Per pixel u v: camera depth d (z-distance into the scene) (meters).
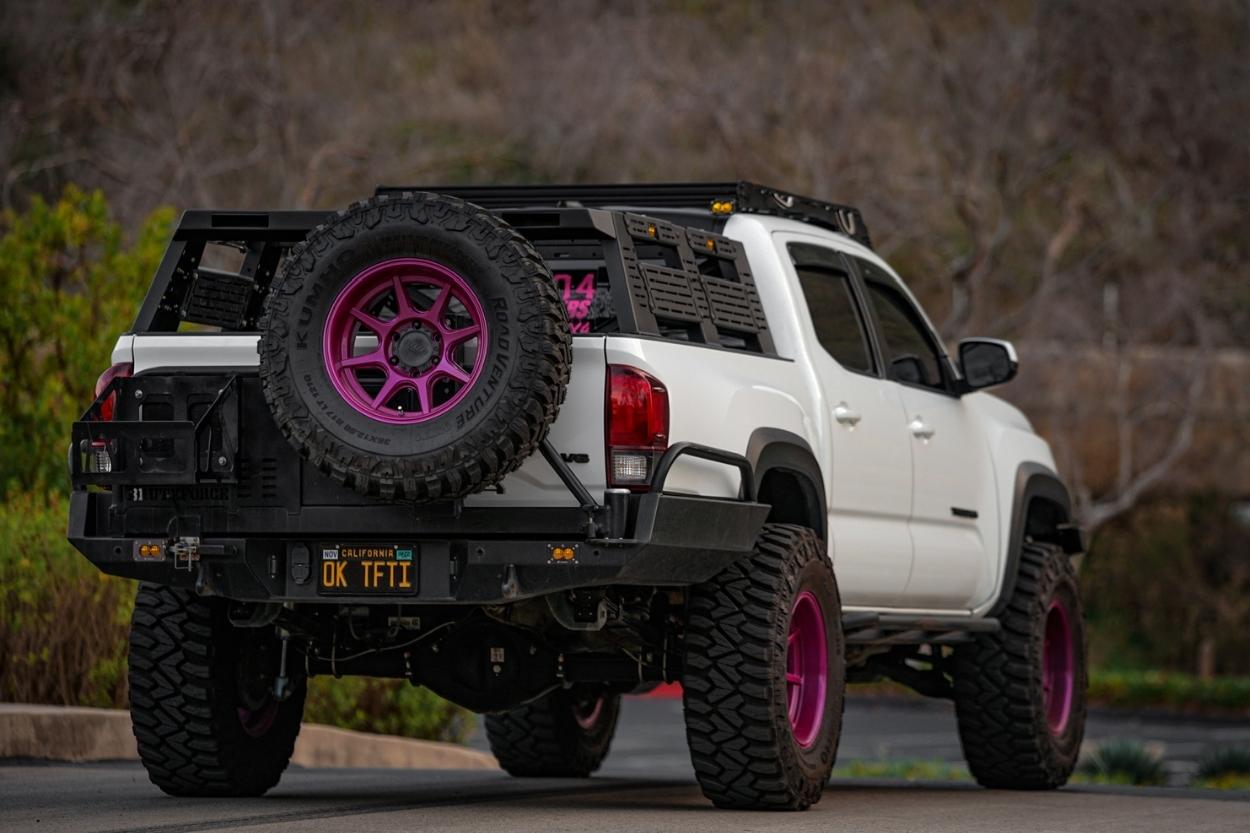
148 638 10.56
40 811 10.00
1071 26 44.59
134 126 41.94
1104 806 11.65
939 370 13.74
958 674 13.78
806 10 46.94
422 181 45.34
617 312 9.59
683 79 44.47
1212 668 56.69
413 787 12.80
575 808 10.48
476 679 10.85
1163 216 48.81
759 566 10.22
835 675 10.87
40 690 16.81
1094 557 58.72
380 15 48.28
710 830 9.06
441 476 8.96
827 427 11.46
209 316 11.27
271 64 41.03
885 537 12.18
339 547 9.53
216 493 9.65
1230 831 9.70
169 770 10.76
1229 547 57.84
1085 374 48.53
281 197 41.09
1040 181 48.06
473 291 9.05
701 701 10.05
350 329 9.27
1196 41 47.06
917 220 44.50
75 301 21.19
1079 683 14.46
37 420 20.52
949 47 45.03
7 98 40.53
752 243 11.65
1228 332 50.84
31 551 17.08
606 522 9.18
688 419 9.70
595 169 46.31
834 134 43.91
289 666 11.00
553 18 48.25
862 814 10.36
